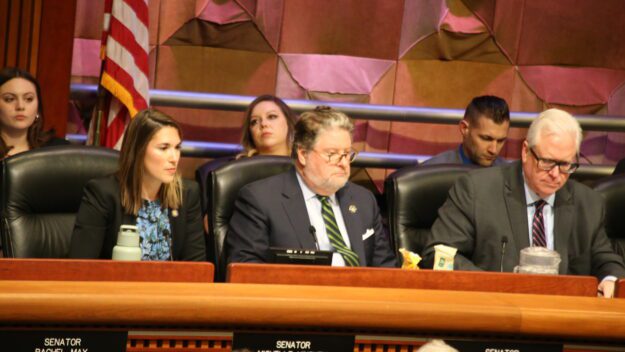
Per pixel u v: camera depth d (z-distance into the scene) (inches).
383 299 158.4
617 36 405.7
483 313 158.9
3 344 146.6
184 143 378.6
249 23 392.8
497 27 401.1
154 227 246.1
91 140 353.4
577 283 180.7
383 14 399.2
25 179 241.9
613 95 409.1
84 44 380.5
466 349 162.2
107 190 240.8
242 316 152.2
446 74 402.9
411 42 400.8
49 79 360.8
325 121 247.6
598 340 165.9
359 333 159.0
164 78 388.8
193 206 257.9
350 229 255.3
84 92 373.4
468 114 336.8
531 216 256.7
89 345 149.7
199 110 396.2
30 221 242.2
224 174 263.0
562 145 243.6
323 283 170.1
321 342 157.9
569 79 406.9
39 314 144.3
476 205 255.6
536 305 163.9
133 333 151.3
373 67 401.7
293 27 396.2
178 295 150.0
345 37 398.9
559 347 165.2
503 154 409.4
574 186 263.3
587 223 258.7
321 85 399.2
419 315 157.2
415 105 404.2
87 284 153.6
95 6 379.9
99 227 239.0
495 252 252.4
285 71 398.6
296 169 257.0
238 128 399.9
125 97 343.9
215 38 391.2
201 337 154.3
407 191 269.1
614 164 412.2
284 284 167.5
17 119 322.3
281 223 247.6
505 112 332.2
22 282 151.6
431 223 271.4
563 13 402.3
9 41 354.3
